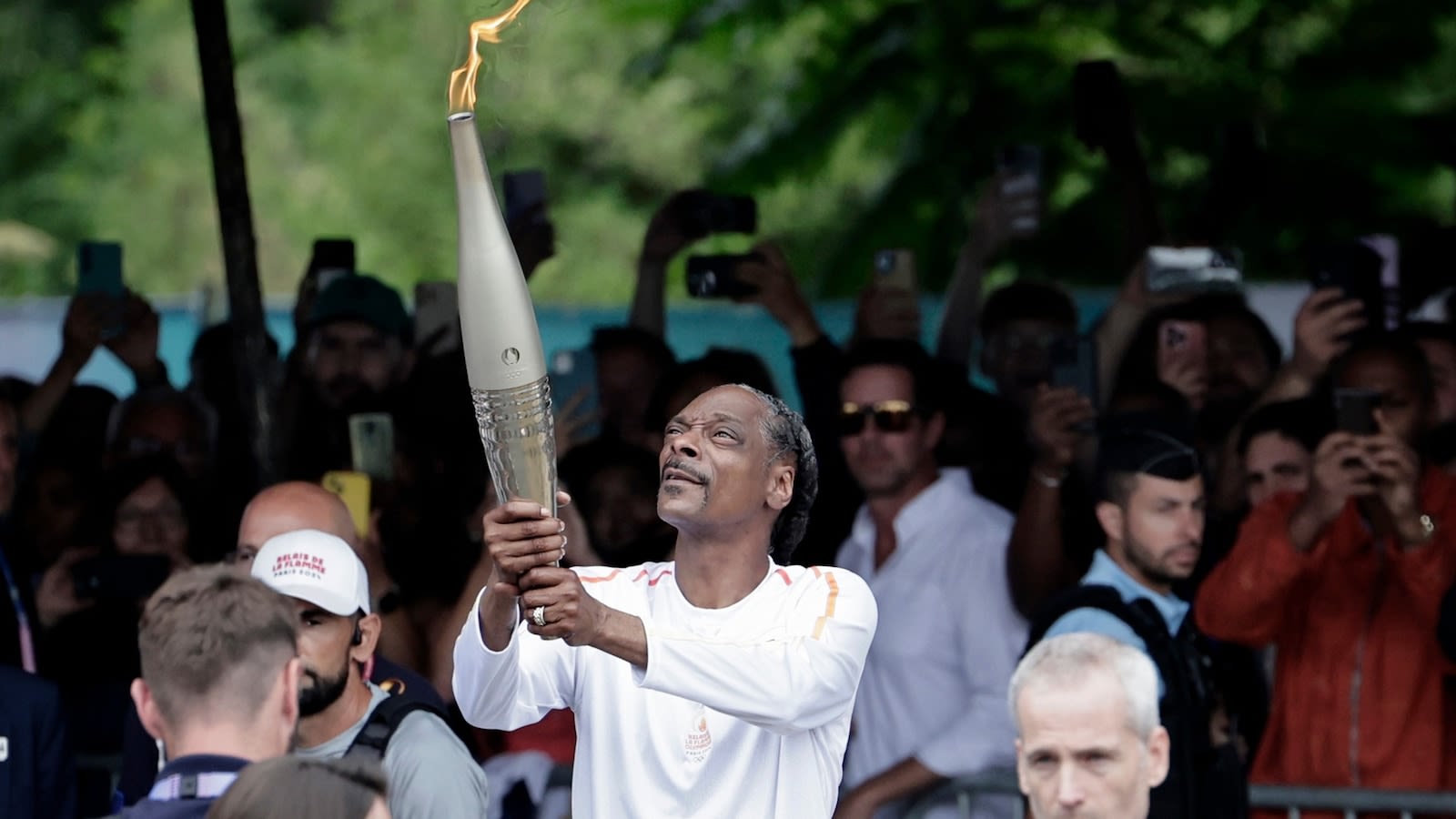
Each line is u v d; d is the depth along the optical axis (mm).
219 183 14609
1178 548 12633
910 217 23938
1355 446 13000
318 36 36750
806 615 8711
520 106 33219
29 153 36750
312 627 9703
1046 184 22922
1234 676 13414
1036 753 9344
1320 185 22781
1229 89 22812
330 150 35781
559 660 8898
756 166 25234
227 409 16125
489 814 13625
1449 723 13172
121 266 16344
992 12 24031
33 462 15516
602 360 15672
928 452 14211
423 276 35406
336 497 11578
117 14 37250
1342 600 13273
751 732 8758
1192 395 15055
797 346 15922
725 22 25812
